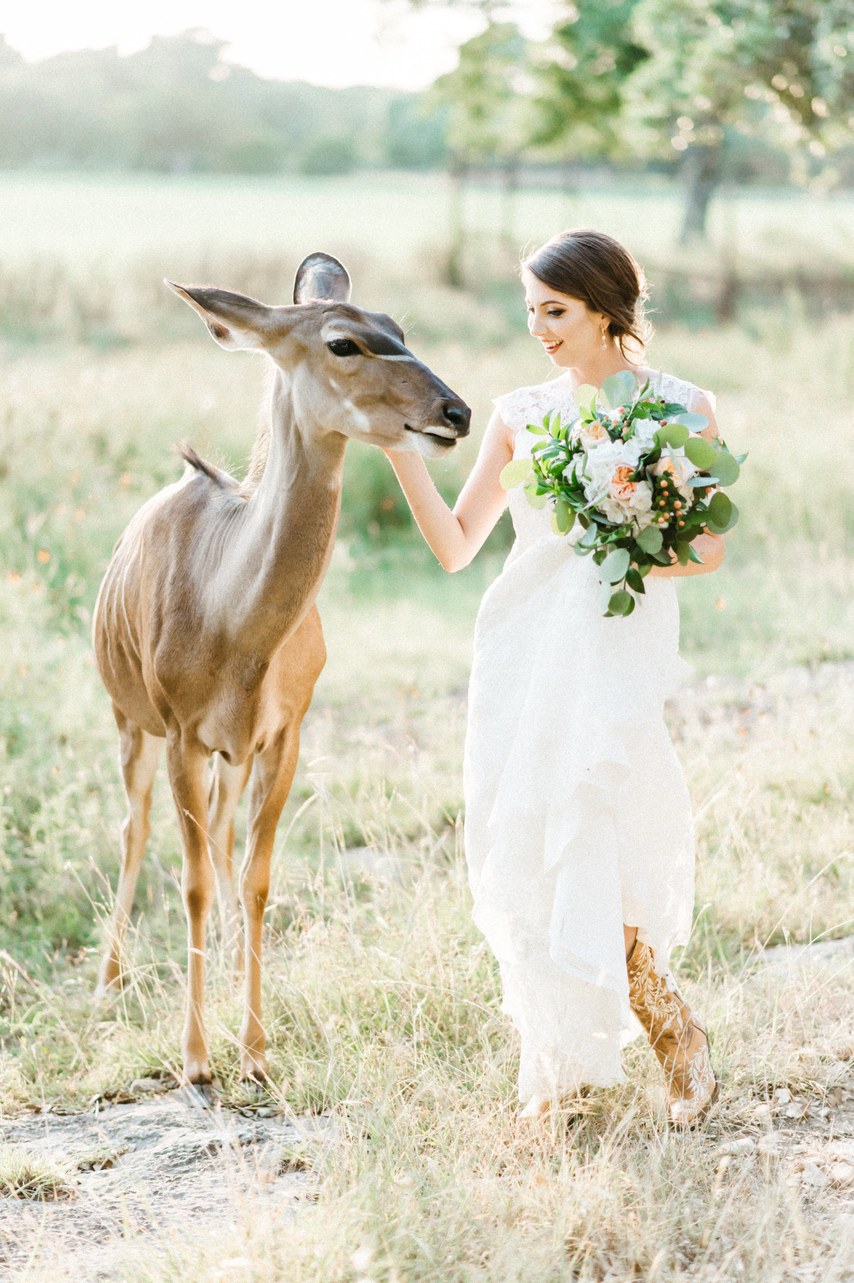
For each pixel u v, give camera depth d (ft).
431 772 25.03
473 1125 14.40
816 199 205.67
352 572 41.57
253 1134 15.01
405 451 14.33
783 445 46.24
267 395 16.62
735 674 31.50
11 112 422.82
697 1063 14.64
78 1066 17.13
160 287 88.84
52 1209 13.65
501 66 106.73
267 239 138.62
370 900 21.18
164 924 20.89
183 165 417.90
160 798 24.70
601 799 13.60
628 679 13.75
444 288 106.22
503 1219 12.67
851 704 26.21
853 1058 15.96
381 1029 16.74
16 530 35.32
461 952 17.98
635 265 14.57
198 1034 16.46
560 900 13.53
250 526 15.70
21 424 41.83
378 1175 13.03
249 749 16.38
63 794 22.57
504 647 14.65
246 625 15.64
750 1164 13.60
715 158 115.44
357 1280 11.59
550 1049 14.19
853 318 71.36
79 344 75.92
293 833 23.82
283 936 20.04
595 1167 13.46
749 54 62.54
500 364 60.39
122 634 18.72
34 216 184.55
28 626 29.68
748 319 86.69
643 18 70.13
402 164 415.44
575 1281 12.26
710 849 21.72
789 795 23.21
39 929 20.51
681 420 13.52
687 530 13.34
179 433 44.27
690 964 18.70
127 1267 12.01
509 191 122.42
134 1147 14.93
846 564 38.73
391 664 33.37
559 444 13.66
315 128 490.08
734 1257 12.25
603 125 102.83
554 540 14.33
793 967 18.03
